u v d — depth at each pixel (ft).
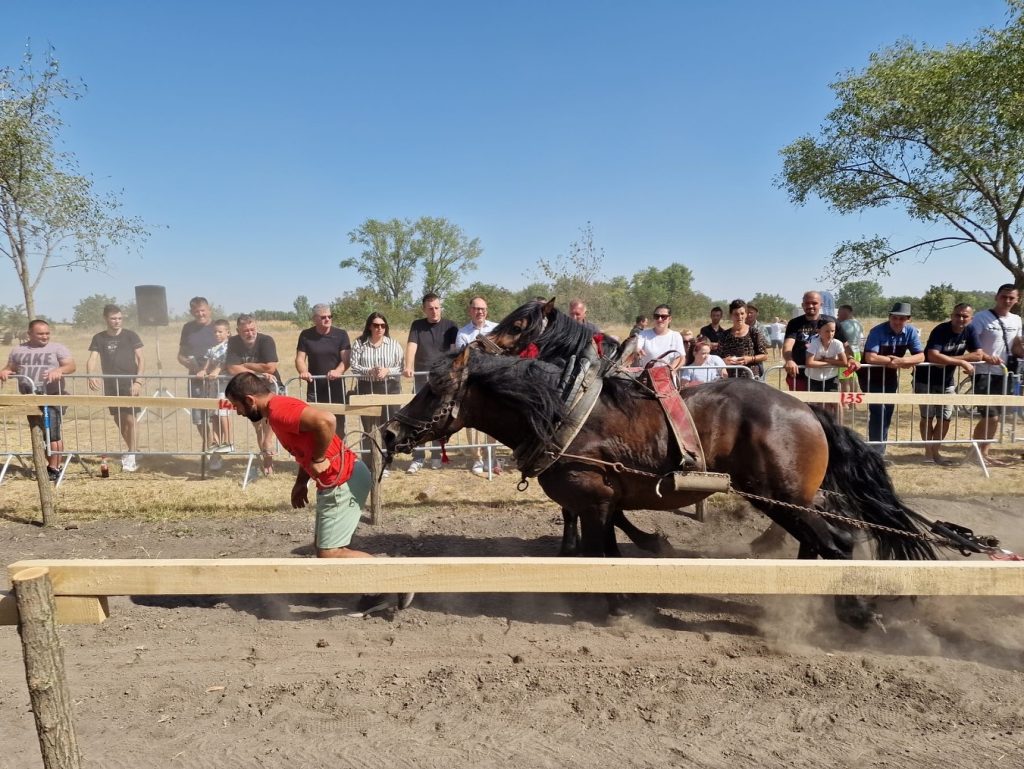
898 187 44.45
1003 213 42.09
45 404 19.20
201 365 27.55
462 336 26.12
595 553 13.20
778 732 9.87
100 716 10.45
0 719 10.43
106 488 23.41
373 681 11.39
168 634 13.21
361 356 25.57
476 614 14.10
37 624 6.57
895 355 25.73
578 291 64.80
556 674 11.53
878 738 9.69
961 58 39.04
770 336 69.15
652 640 12.85
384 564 7.37
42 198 38.93
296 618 13.97
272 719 10.33
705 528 19.31
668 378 13.26
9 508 21.30
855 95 43.19
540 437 12.69
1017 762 9.09
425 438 13.75
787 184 48.16
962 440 24.61
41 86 36.99
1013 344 26.73
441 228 197.06
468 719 10.27
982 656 12.06
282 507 21.36
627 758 9.32
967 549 12.10
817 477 12.89
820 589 7.61
